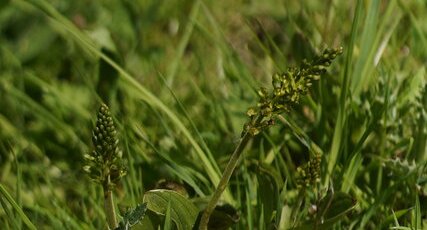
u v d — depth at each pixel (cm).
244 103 117
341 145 101
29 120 120
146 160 107
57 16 123
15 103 120
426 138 102
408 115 108
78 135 116
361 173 104
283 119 100
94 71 128
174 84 127
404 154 106
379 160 103
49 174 111
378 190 101
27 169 109
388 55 124
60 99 121
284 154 110
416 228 91
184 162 107
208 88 120
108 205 83
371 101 109
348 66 102
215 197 85
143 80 129
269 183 93
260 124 81
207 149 102
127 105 121
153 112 114
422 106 104
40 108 117
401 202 100
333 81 113
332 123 111
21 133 116
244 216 99
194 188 99
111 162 81
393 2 113
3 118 118
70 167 113
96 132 80
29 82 124
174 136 113
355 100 108
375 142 106
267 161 106
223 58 123
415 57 124
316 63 80
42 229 99
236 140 111
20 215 89
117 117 111
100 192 103
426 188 98
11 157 110
